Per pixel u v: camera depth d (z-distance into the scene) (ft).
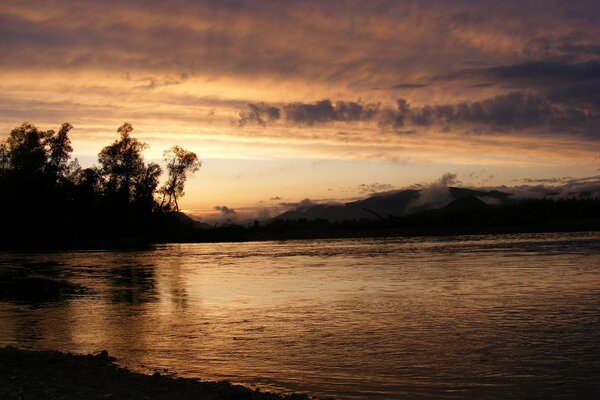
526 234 282.77
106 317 74.08
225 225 361.71
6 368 40.98
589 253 159.12
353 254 187.21
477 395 39.47
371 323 66.28
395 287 98.89
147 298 92.73
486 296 84.74
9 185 304.30
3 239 301.63
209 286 108.47
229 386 40.14
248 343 56.95
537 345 53.01
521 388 40.68
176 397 36.60
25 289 107.34
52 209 315.58
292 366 47.91
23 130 321.11
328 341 57.06
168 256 209.36
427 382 42.60
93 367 43.91
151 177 337.11
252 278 121.70
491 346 53.06
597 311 69.92
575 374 43.75
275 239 336.49
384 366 47.24
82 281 121.90
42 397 34.01
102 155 331.36
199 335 61.36
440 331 60.44
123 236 331.16
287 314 74.23
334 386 42.16
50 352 48.93
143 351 54.08
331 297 89.20
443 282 103.40
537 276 108.06
